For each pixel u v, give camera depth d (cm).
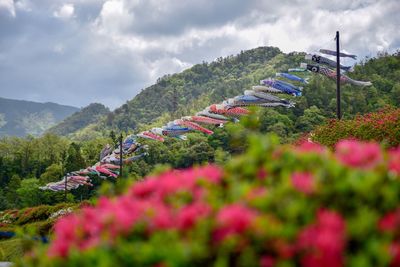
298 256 241
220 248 249
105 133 19000
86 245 290
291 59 17212
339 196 272
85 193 7244
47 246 335
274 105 3503
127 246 266
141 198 342
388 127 1500
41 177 8775
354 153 329
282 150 335
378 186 275
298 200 268
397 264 233
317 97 7331
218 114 3697
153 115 19838
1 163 10181
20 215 3309
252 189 290
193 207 280
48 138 11694
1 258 1695
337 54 2392
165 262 247
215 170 338
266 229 246
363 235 245
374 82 8219
